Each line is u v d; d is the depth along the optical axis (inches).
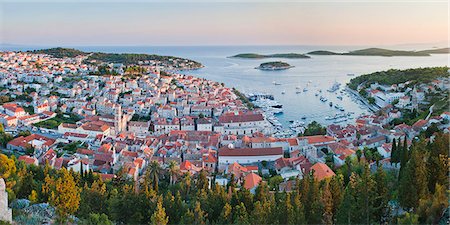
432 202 3565.5
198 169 7219.5
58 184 4138.8
